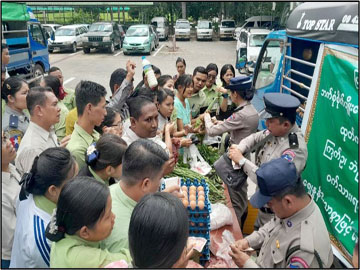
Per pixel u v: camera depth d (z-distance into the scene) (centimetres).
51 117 287
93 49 2198
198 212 229
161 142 280
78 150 264
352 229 279
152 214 138
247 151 309
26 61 1015
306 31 413
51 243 184
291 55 503
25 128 365
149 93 340
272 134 286
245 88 340
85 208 157
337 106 318
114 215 173
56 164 190
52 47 2047
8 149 239
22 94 351
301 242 183
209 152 400
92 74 1441
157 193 151
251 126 345
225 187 345
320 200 334
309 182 357
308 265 180
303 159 274
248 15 2623
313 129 357
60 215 161
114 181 244
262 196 189
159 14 2952
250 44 1420
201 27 2583
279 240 196
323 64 353
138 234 138
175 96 413
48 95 283
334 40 341
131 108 274
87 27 2359
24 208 196
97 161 217
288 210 187
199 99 498
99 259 162
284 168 185
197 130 409
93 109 268
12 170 259
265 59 591
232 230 273
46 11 2878
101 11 3059
